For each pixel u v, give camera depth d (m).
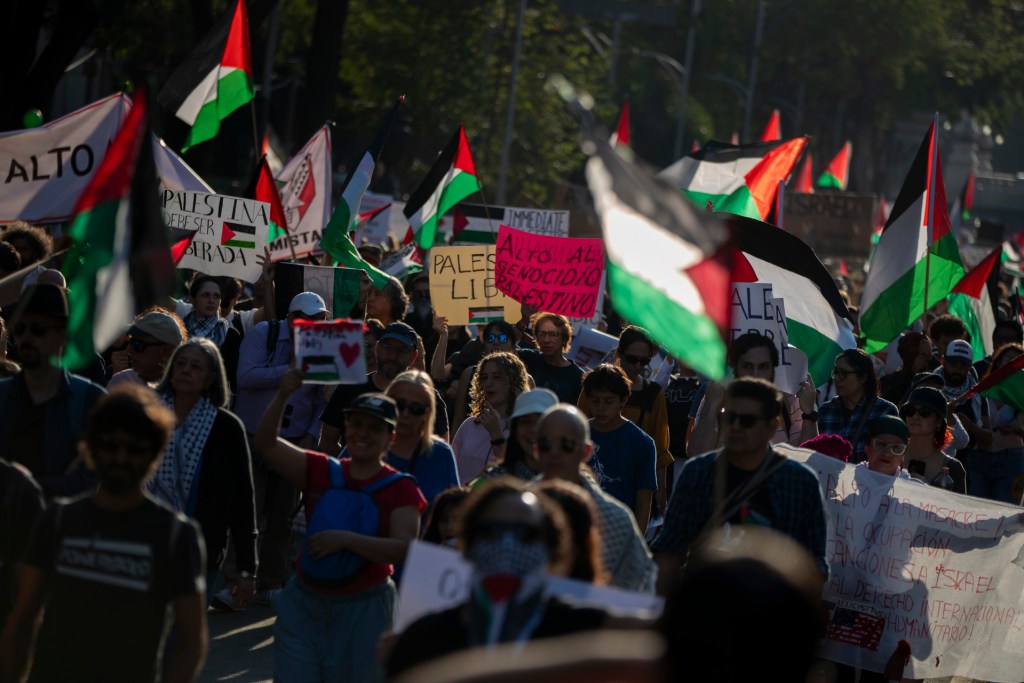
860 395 13.40
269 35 45.56
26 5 24.91
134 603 6.57
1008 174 172.25
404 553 8.38
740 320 12.16
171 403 9.20
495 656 3.54
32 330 8.59
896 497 11.45
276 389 13.81
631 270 6.44
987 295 20.52
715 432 11.44
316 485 8.66
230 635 12.66
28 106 25.39
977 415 16.78
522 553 5.36
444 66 52.00
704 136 78.50
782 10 76.44
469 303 16.88
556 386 14.32
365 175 17.08
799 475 8.59
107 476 6.51
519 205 50.94
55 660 6.60
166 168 17.30
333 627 8.50
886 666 11.42
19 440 8.67
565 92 6.20
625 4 49.03
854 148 99.44
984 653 11.71
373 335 14.04
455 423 14.75
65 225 16.36
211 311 14.82
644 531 11.34
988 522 11.51
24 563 6.71
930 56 80.12
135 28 36.53
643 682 3.44
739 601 3.39
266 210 17.08
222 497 9.20
